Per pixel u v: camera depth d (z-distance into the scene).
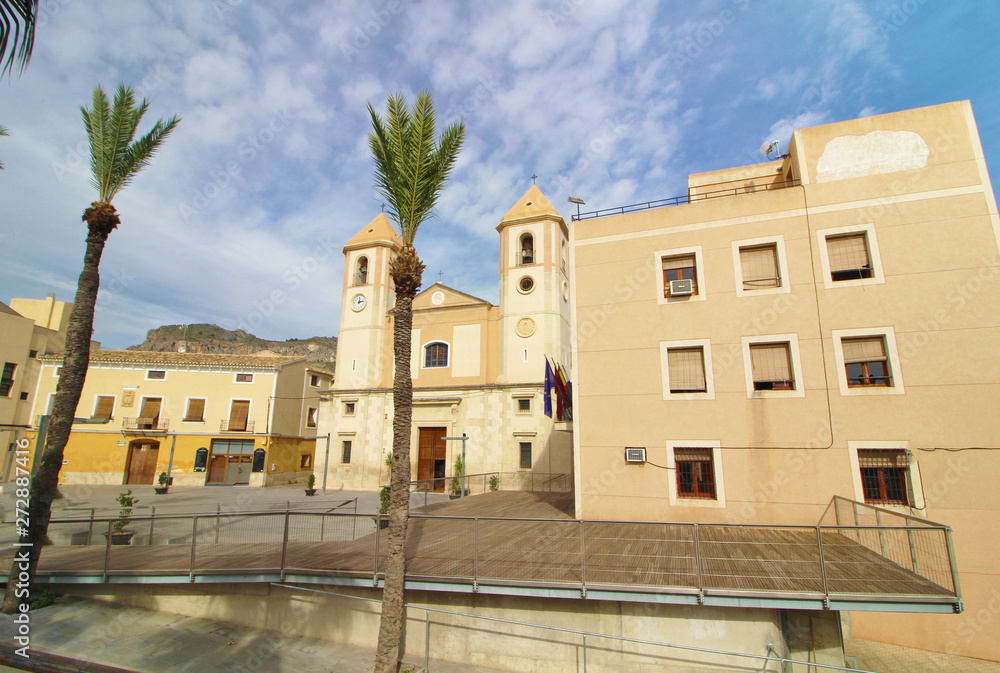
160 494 29.95
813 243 13.27
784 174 15.71
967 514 11.09
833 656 9.32
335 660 8.79
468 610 9.19
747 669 8.16
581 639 8.73
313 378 43.00
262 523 15.80
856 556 9.89
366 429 31.66
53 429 10.26
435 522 14.35
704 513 12.91
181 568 10.07
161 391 36.16
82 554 11.42
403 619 9.52
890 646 11.41
